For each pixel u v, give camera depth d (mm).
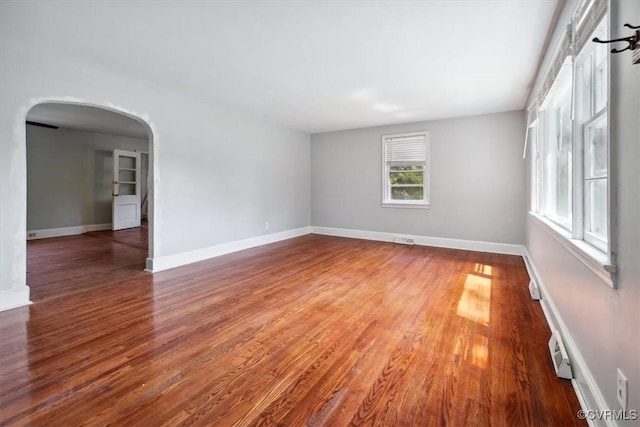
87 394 1576
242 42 2654
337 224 6637
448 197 5344
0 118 2654
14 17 2264
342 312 2633
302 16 2264
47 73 2936
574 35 1838
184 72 3332
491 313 2594
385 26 2389
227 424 1382
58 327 2338
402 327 2346
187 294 3074
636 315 1032
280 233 6117
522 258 4559
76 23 2355
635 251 1048
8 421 1390
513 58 2941
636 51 934
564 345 1892
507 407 1480
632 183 1076
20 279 2773
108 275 3732
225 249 4918
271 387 1643
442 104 4477
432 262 4344
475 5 2117
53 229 6676
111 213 7742
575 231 1849
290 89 3871
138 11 2197
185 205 4285
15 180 2742
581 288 1658
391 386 1648
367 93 4008
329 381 1694
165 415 1436
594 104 1760
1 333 2236
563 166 2598
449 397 1557
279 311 2656
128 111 3600
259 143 5551
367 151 6180
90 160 7301
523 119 4707
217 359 1912
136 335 2217
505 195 4887
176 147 4145
